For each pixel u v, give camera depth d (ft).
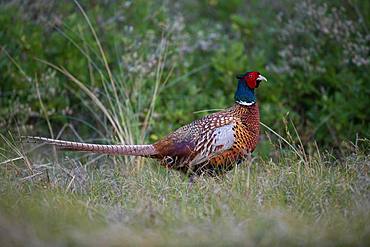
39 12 49.11
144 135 42.55
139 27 49.14
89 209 28.14
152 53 48.26
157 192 30.81
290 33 51.24
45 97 46.16
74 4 49.98
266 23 55.01
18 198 29.17
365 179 29.68
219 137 33.78
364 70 48.11
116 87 46.06
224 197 28.78
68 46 47.78
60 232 25.58
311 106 49.16
